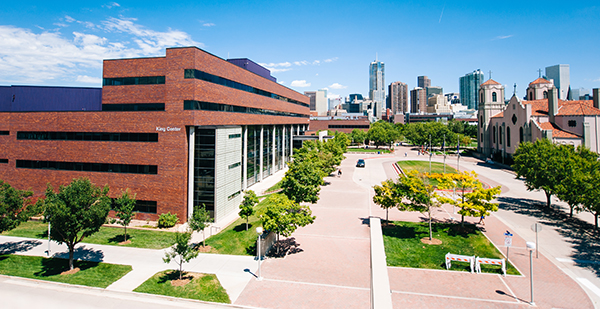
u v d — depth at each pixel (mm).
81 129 33375
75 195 21031
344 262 21078
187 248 19516
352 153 98250
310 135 74562
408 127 130750
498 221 29781
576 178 27281
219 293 17422
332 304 16016
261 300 16641
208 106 33406
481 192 25609
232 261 21750
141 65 32281
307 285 18078
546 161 31188
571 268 20078
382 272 14109
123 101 33031
